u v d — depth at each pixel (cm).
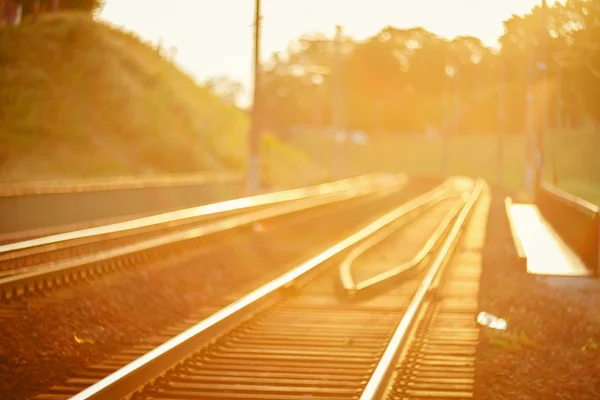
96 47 6159
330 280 1738
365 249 2275
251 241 2536
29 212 2559
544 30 3197
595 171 4612
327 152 12550
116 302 1404
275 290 1440
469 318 1309
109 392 753
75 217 2880
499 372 960
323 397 838
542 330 1255
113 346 1095
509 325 1269
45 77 5528
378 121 14100
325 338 1146
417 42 12319
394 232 2903
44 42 5878
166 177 5341
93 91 5838
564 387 915
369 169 11838
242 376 927
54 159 4966
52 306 1322
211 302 1474
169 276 1730
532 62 4128
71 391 855
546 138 5041
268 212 3278
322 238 2667
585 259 2064
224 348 1071
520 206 4322
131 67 6450
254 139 4156
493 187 6875
